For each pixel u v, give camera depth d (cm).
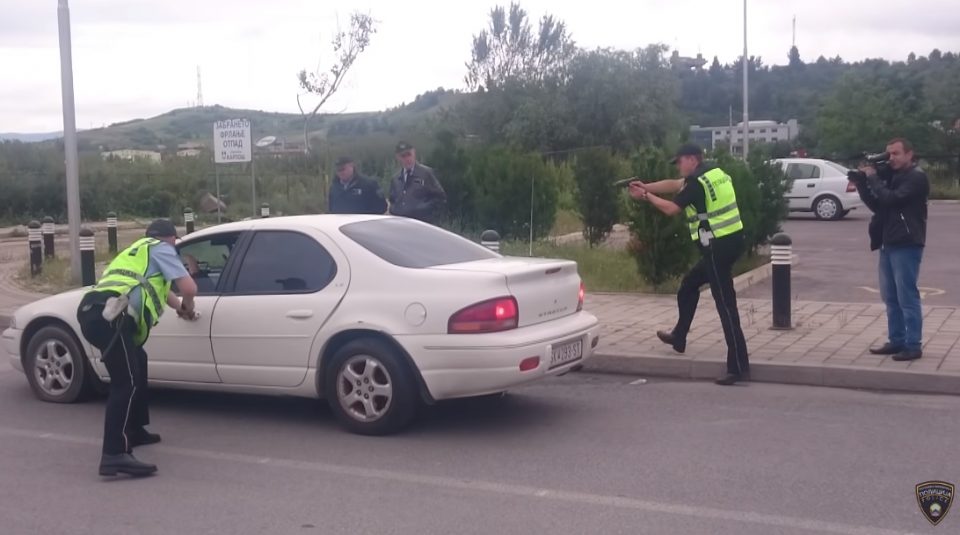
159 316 706
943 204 3472
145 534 559
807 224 2667
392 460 691
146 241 698
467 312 705
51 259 1880
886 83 4581
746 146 3009
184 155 4084
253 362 774
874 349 931
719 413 799
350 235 771
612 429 759
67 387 866
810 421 768
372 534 551
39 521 584
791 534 539
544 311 750
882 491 606
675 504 589
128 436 673
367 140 2889
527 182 1895
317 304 750
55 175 3509
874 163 909
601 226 1894
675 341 951
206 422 807
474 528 557
